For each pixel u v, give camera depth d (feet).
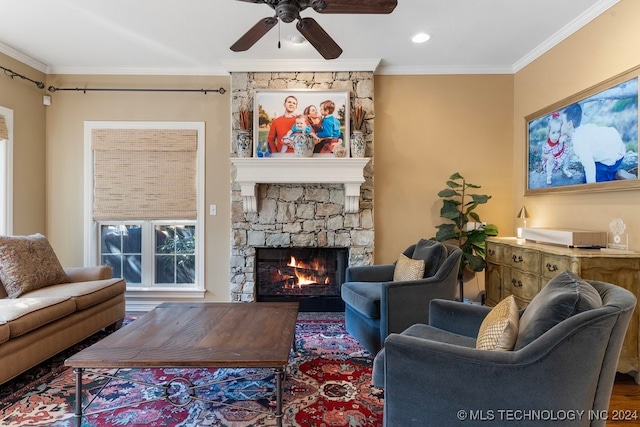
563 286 4.83
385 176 12.71
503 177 12.66
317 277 13.00
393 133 12.66
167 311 7.72
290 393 6.92
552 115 10.27
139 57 11.82
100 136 12.63
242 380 7.48
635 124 7.52
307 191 12.39
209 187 12.80
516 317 4.99
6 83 11.04
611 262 7.30
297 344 9.43
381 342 8.02
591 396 4.06
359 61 11.94
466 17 9.16
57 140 12.67
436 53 11.46
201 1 8.51
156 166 12.70
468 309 6.35
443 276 8.48
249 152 11.83
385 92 12.66
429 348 4.44
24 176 11.76
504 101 12.61
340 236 12.37
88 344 9.54
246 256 12.37
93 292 9.18
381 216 12.72
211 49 11.21
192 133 12.73
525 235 10.07
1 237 9.04
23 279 8.69
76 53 11.50
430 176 12.71
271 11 8.93
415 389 4.50
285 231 12.39
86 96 12.67
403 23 9.49
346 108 12.04
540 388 4.03
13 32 10.09
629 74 7.65
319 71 12.17
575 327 3.92
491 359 4.18
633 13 7.70
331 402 6.61
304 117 12.08
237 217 12.36
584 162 8.97
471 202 11.84
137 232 13.07
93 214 12.69
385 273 10.46
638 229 7.62
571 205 9.69
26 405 6.50
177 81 12.76
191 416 6.19
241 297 12.37
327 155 12.06
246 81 12.26
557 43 10.21
